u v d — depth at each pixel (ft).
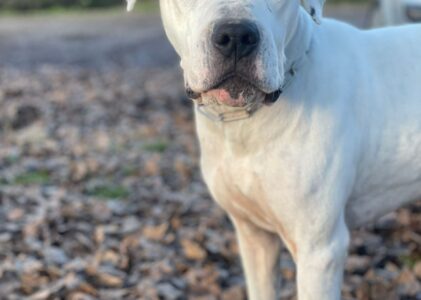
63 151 8.19
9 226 5.62
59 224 5.75
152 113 10.18
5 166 7.56
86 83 12.71
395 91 3.43
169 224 5.82
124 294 4.59
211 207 6.26
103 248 5.26
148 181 7.05
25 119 9.80
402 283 4.64
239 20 2.87
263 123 3.28
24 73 13.99
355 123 3.34
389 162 3.44
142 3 28.14
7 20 24.35
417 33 3.54
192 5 3.09
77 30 20.45
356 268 4.91
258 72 2.89
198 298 4.60
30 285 4.63
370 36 3.53
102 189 6.78
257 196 3.41
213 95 2.99
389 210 3.61
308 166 3.26
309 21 3.35
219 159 3.49
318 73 3.31
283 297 4.59
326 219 3.28
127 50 16.80
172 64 14.73
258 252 3.78
